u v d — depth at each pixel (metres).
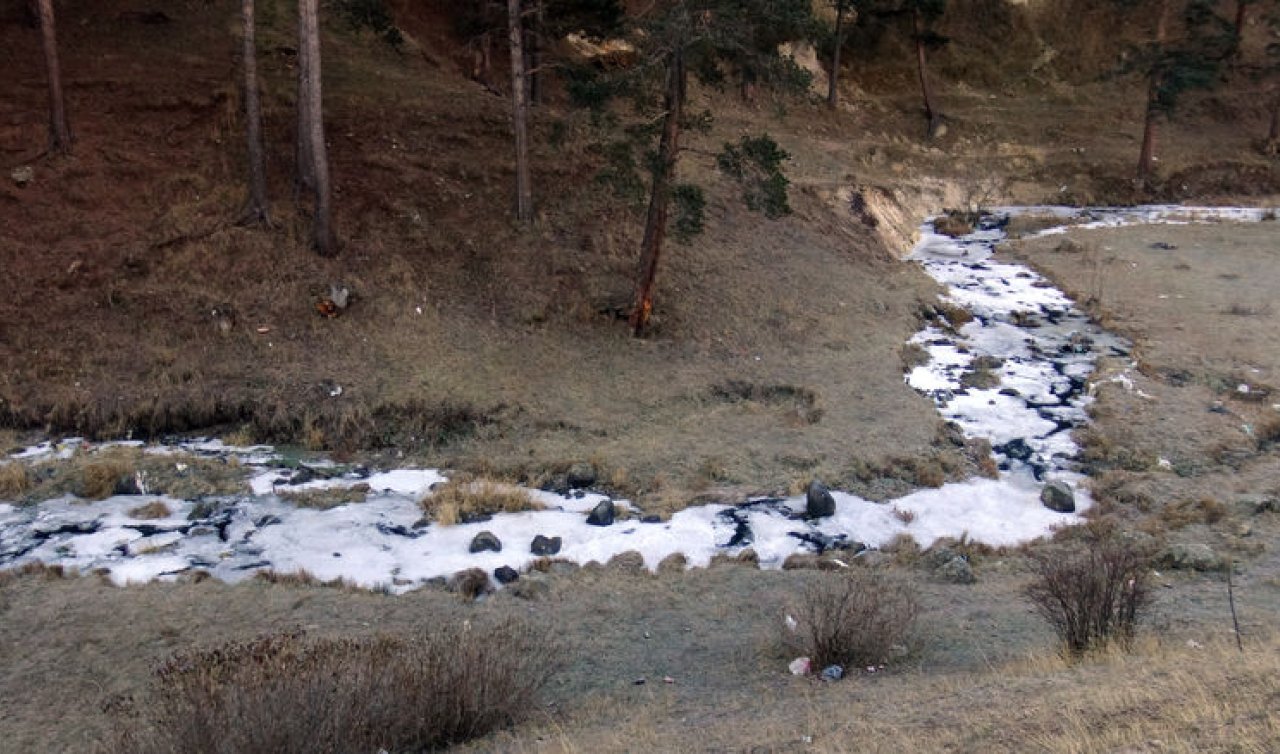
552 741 8.55
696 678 10.93
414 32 36.38
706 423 20.33
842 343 24.42
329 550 15.20
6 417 19.59
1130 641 10.30
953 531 16.20
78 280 22.25
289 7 34.72
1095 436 19.73
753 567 14.66
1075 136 46.88
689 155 33.44
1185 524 15.94
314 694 8.41
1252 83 49.62
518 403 20.56
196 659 10.55
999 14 52.44
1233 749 6.10
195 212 24.36
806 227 31.48
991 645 11.32
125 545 15.28
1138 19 53.09
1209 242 35.72
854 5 44.25
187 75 28.66
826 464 18.31
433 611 12.95
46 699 10.55
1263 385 22.25
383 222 25.41
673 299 24.98
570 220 26.94
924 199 39.94
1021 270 32.53
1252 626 11.24
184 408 19.91
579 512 16.77
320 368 21.20
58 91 24.62
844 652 10.93
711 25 20.50
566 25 28.05
